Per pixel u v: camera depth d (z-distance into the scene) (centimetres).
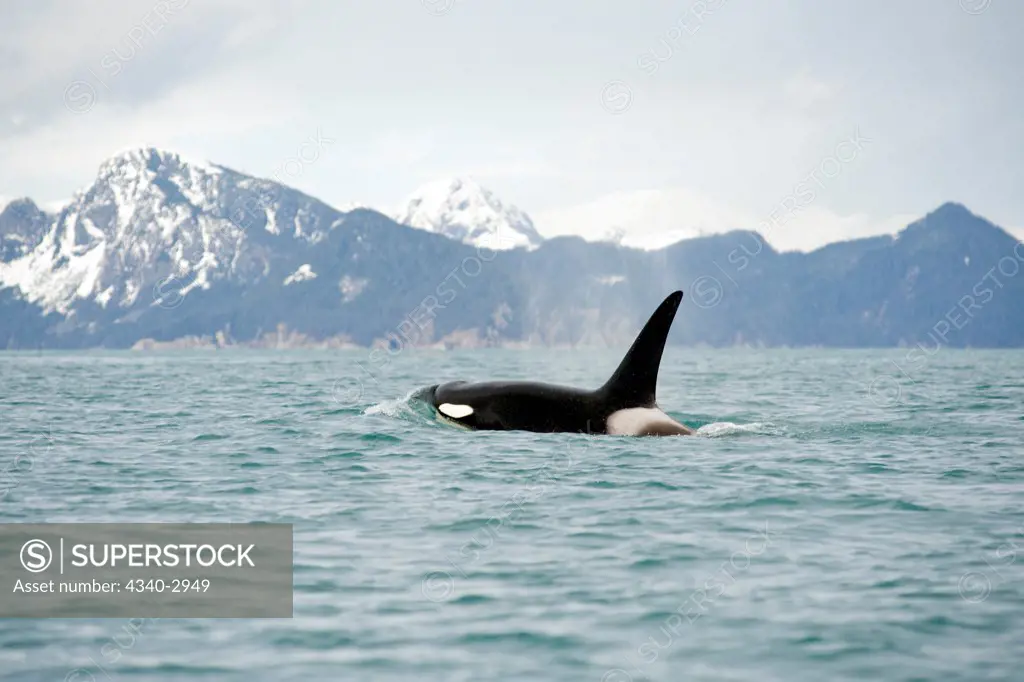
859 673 2822
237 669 2862
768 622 3203
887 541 4141
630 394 7012
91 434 7625
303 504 4853
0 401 11425
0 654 2980
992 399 11669
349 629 3158
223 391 13400
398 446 6519
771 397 12625
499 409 7125
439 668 2864
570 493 5066
